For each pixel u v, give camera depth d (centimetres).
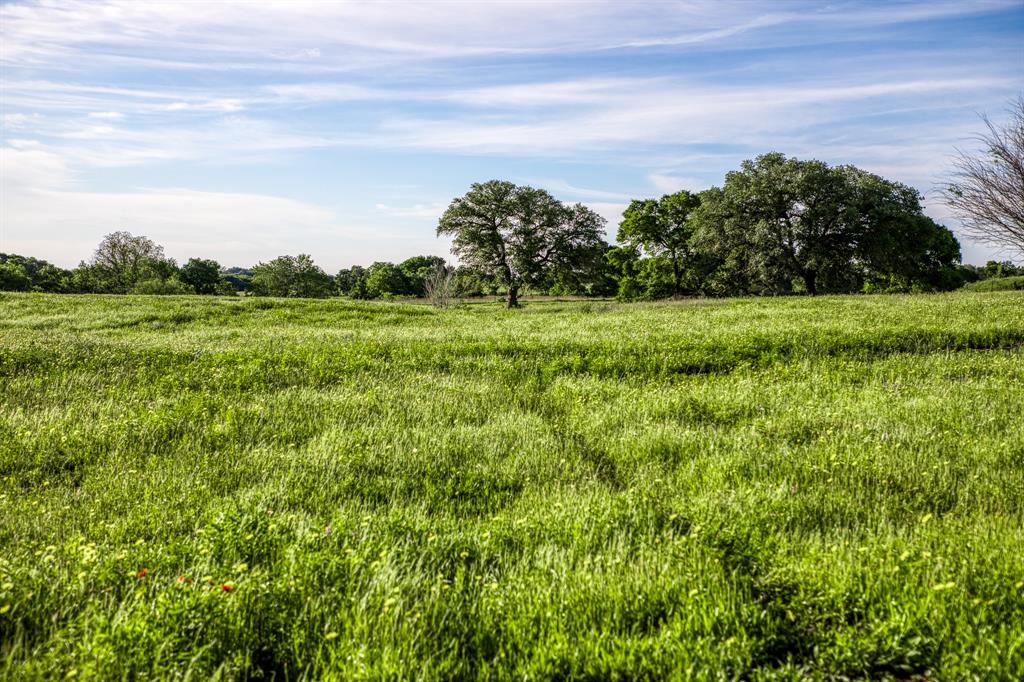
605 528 489
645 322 2470
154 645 315
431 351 1589
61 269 10131
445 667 312
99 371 1303
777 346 1508
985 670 293
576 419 941
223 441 814
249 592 360
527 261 6012
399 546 455
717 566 402
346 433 839
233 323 2958
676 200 6366
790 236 5009
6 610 349
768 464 675
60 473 710
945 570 389
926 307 2428
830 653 321
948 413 855
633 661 314
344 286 13625
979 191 2348
